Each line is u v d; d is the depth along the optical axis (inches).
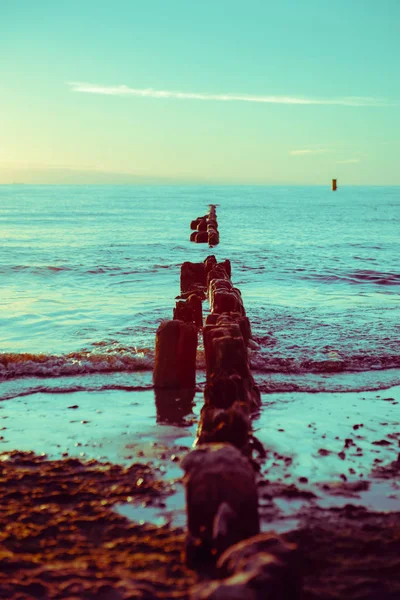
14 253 1349.7
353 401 417.1
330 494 277.0
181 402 410.0
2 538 228.1
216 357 353.4
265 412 390.6
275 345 558.3
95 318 692.7
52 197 5851.4
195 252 1446.9
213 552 206.5
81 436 348.2
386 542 228.5
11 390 429.4
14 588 192.4
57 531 236.4
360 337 593.0
